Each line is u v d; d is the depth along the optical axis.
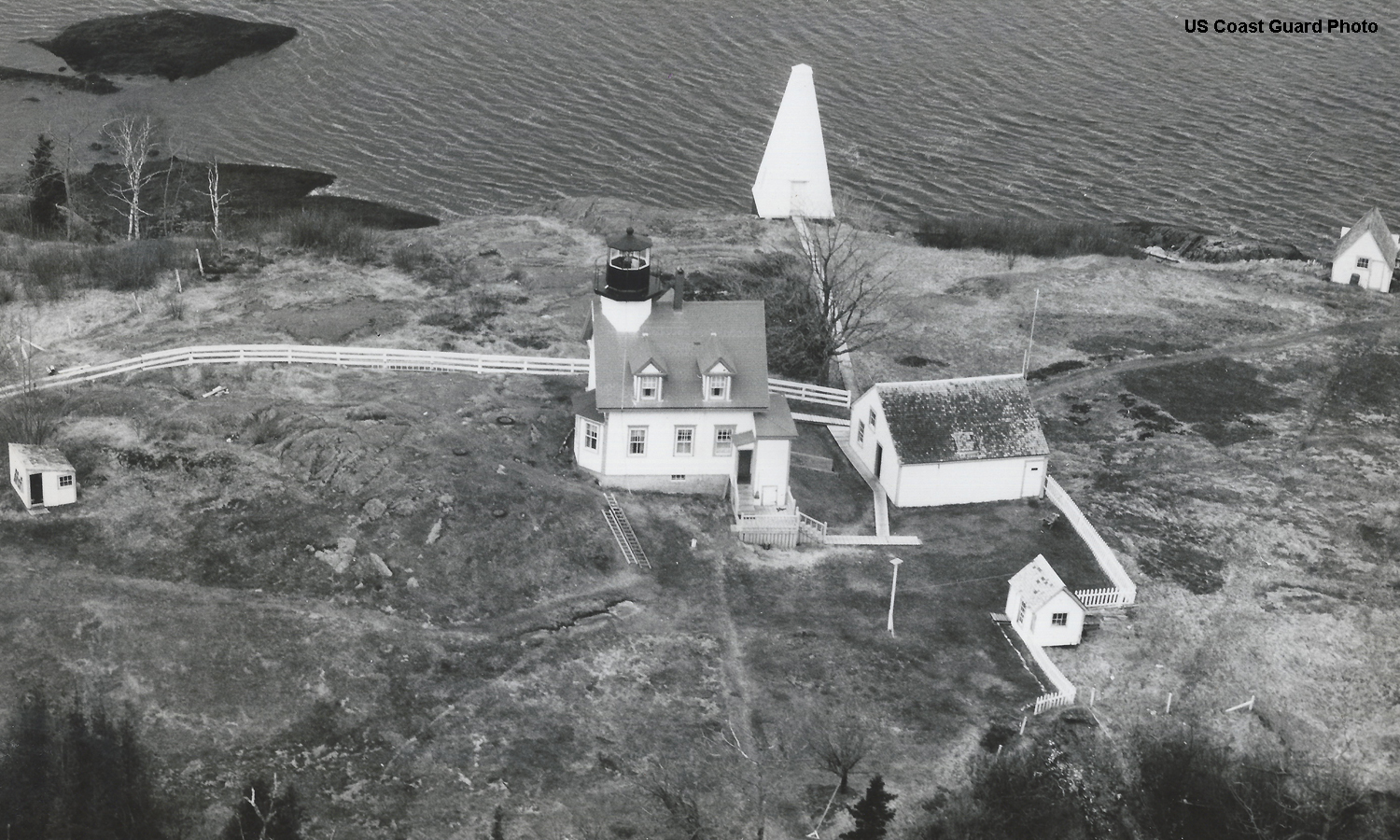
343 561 70.12
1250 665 71.69
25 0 162.12
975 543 78.81
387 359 86.50
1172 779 64.00
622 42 152.50
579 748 62.19
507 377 86.88
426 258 105.31
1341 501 85.94
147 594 67.44
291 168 126.12
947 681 68.12
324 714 62.41
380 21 155.75
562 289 101.56
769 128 136.00
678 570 73.38
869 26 158.62
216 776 58.88
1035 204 126.69
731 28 156.62
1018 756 63.62
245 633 65.75
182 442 77.12
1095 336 104.44
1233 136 139.50
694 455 78.00
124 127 117.69
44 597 66.56
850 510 80.81
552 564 72.12
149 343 89.50
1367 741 67.88
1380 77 151.00
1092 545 78.75
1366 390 99.56
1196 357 102.19
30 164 116.94
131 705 61.53
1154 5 166.25
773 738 63.72
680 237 113.00
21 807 56.41
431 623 68.06
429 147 130.62
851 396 91.12
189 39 149.38
